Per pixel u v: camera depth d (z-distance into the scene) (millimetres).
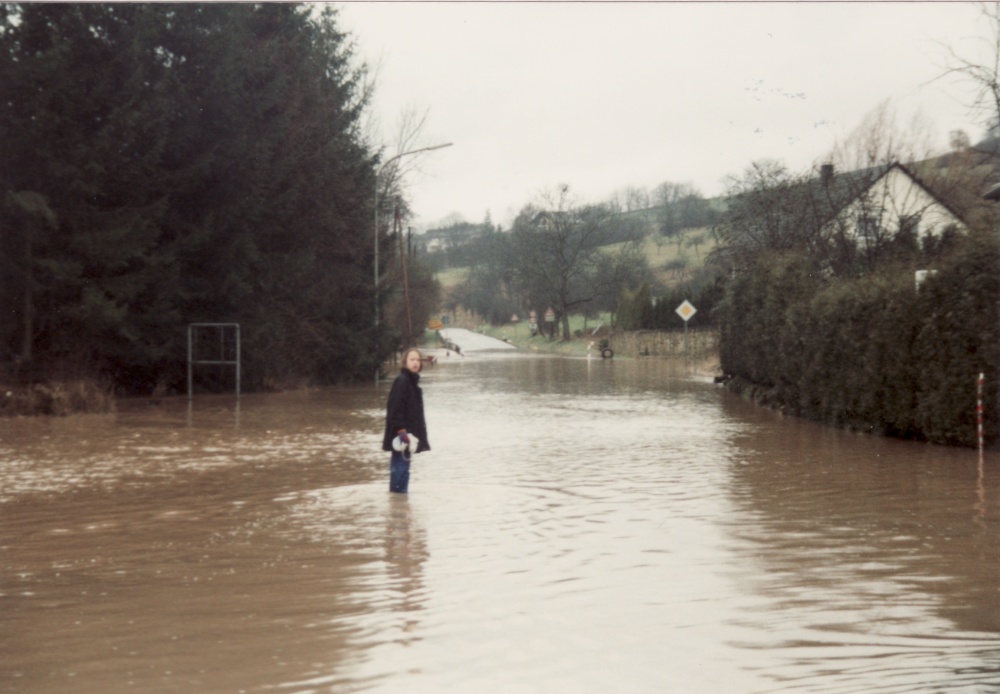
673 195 152625
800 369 22859
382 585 7496
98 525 10219
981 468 14227
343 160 39688
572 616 6570
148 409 26797
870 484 12719
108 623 6527
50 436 19641
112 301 27688
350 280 40219
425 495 11945
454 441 18188
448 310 186875
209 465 15055
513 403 28344
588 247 110375
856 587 7328
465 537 9352
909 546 8844
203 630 6340
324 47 42188
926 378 17109
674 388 35656
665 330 77312
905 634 6121
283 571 8016
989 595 7090
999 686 5160
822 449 16734
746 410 25578
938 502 11289
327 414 25234
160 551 8891
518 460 15359
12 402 24312
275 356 35688
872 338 18562
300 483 13109
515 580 7613
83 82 27250
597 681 5305
